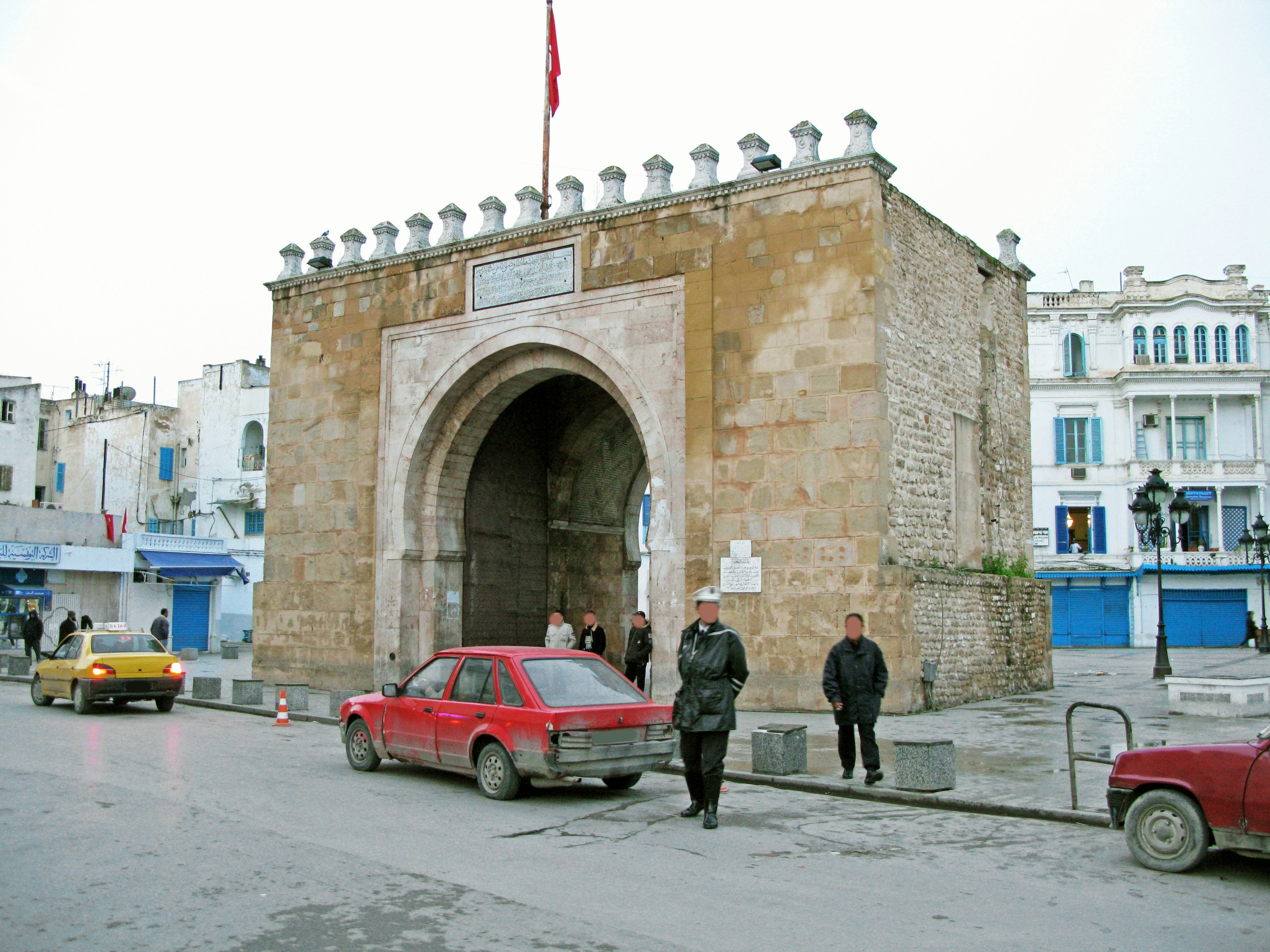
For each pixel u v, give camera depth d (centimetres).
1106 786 1121
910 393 1962
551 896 710
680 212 2027
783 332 1900
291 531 2519
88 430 5762
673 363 2012
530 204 2280
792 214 1916
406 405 2367
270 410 2598
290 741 1534
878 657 1159
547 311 2173
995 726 1627
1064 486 5012
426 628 2331
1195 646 4819
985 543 2291
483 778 1084
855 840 901
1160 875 788
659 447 2011
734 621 1883
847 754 1158
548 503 2711
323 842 860
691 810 988
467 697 1131
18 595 3569
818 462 1845
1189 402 4950
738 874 779
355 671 2356
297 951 598
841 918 672
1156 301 4950
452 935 625
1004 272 2531
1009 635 2250
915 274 2023
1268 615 4728
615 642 2877
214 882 738
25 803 1012
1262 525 4084
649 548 1988
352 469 2438
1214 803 776
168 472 5472
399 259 2409
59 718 1803
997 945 623
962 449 2202
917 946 619
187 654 3697
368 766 1241
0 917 658
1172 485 4856
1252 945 628
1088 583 4966
